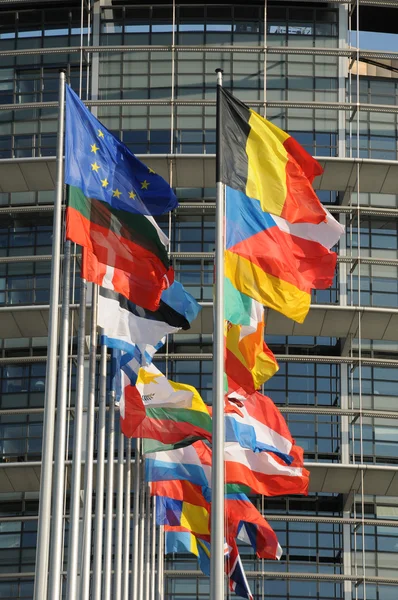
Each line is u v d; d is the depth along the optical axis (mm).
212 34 79438
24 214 78000
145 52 79125
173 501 58125
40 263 76625
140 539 53719
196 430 45875
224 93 36938
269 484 48656
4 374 75812
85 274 35719
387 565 73562
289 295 36656
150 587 58812
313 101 78000
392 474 72250
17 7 80812
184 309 40406
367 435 75062
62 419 34438
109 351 73562
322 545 73438
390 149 79375
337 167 76000
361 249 78875
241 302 36781
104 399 42250
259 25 79688
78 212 35500
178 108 78375
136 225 36406
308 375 76000
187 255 74750
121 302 39844
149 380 46062
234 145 36938
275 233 36875
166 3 80250
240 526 56062
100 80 78688
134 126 77938
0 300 76062
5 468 71625
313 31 80125
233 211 36594
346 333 76125
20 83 79312
